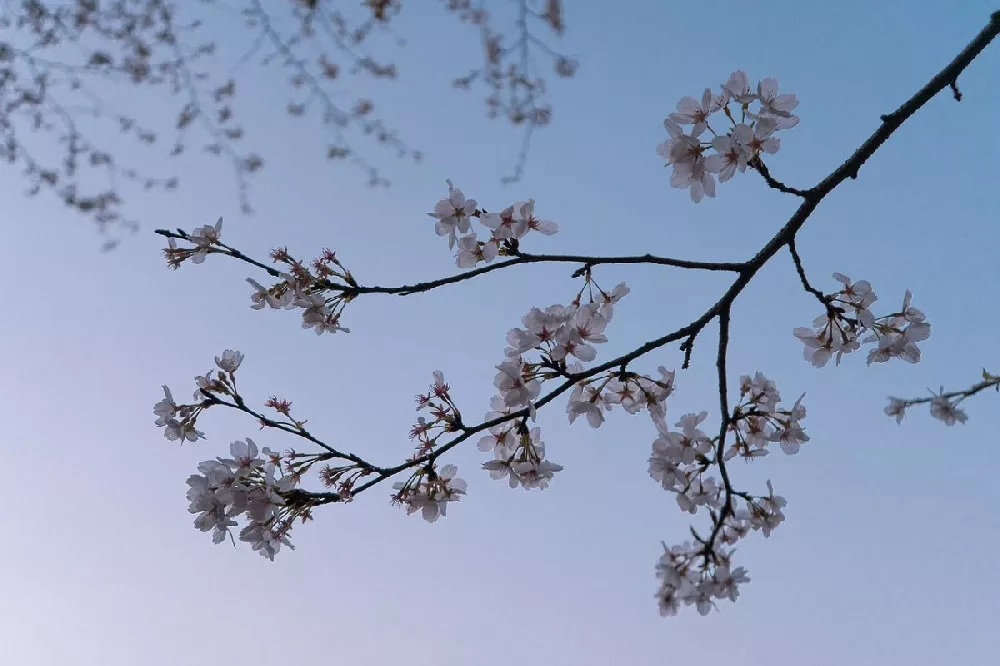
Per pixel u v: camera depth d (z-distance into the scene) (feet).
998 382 16.19
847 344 13.52
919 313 13.56
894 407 17.22
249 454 12.16
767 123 11.97
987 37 12.57
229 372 13.07
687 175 12.30
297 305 12.46
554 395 11.96
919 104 12.66
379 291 12.35
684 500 12.48
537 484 12.88
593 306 12.82
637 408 14.01
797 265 12.82
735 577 11.89
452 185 12.73
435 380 12.68
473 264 12.80
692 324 12.44
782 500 13.14
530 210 12.82
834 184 12.35
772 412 13.69
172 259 12.59
